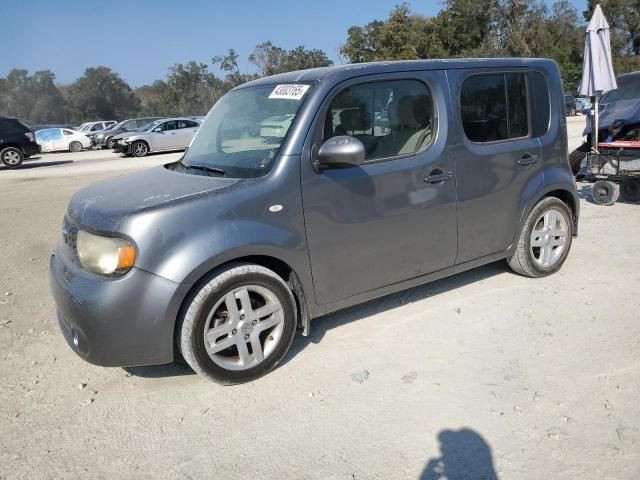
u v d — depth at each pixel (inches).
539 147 186.2
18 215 380.5
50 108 3403.1
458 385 131.5
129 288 121.1
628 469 101.3
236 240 128.0
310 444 113.3
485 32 2150.6
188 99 2714.1
